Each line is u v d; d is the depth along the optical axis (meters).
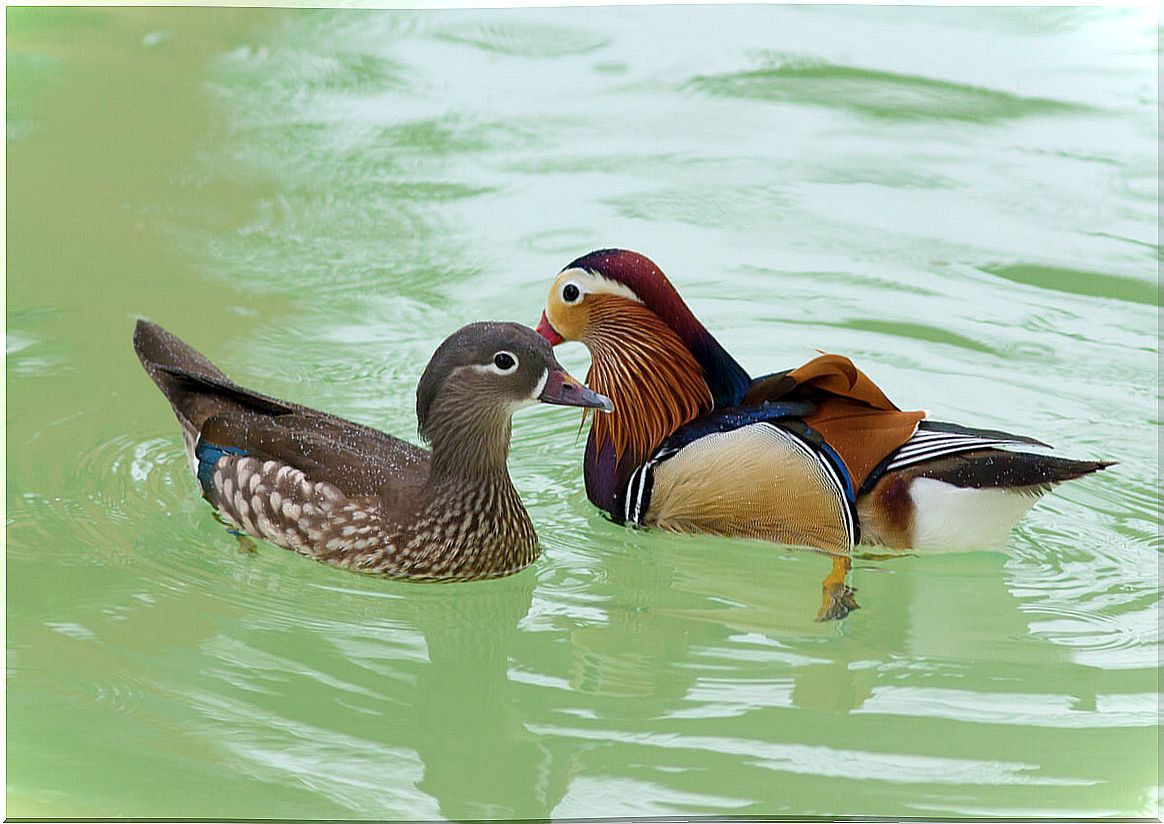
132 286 14.80
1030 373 13.49
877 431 10.70
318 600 10.63
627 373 11.42
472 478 10.57
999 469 10.41
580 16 22.11
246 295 14.70
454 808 8.44
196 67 20.09
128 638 10.05
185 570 10.90
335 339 13.94
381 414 12.65
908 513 10.60
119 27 21.39
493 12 22.17
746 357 13.57
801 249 15.73
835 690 9.64
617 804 8.49
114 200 16.56
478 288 14.84
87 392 13.12
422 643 10.16
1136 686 9.68
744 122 18.73
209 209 16.41
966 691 9.66
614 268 11.43
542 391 10.35
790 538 10.93
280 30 21.41
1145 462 12.23
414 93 19.41
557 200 16.70
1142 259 15.48
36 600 10.43
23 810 8.29
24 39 20.81
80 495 11.74
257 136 18.12
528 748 9.02
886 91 19.59
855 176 17.36
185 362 11.98
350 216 16.30
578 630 10.34
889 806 8.47
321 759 8.89
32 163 17.31
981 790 8.61
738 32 21.55
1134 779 8.71
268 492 10.97
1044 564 11.05
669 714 9.38
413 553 10.65
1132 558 11.12
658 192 16.91
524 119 18.72
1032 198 16.81
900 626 10.41
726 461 10.92
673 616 10.54
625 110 19.02
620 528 11.56
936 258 15.56
